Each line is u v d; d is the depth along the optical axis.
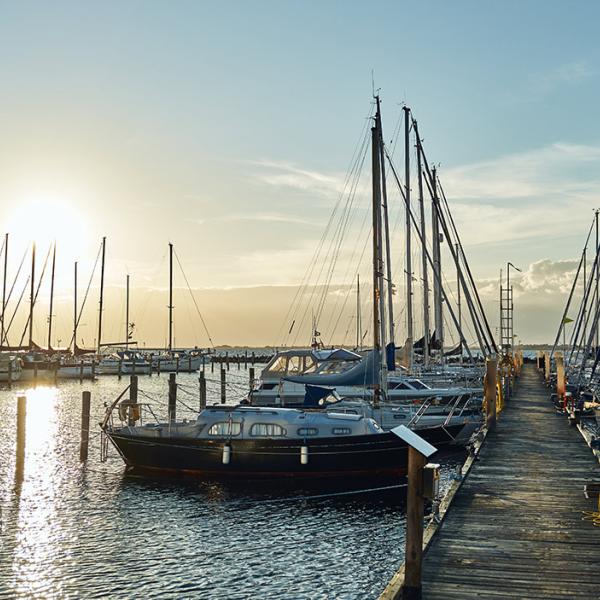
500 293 69.50
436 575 10.73
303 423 26.06
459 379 41.44
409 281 47.44
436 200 50.69
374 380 31.67
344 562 16.98
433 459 29.17
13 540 18.89
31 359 83.75
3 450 33.19
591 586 10.27
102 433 31.23
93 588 15.48
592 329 53.94
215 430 26.62
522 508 14.97
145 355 111.31
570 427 29.09
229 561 17.11
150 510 22.03
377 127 33.41
